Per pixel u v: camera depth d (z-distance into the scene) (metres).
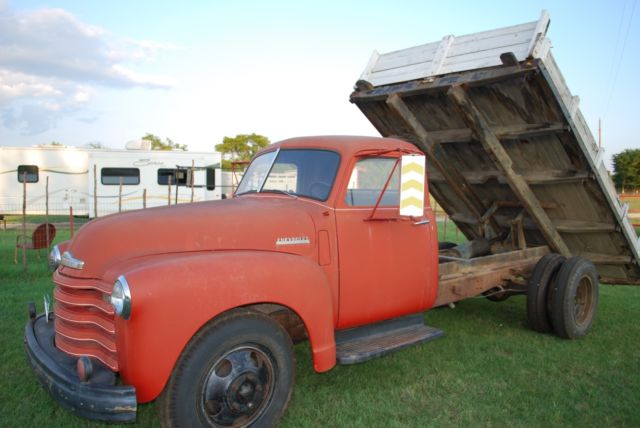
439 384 4.34
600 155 5.20
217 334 3.10
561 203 5.94
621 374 4.61
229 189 22.02
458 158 6.12
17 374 4.34
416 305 4.53
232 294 3.12
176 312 2.92
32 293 7.23
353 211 4.06
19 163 19.81
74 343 3.21
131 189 19.75
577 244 6.43
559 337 5.68
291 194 4.21
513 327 6.14
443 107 5.54
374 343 4.16
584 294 5.84
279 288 3.33
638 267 6.22
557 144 5.22
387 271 4.25
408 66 5.70
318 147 4.27
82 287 3.17
